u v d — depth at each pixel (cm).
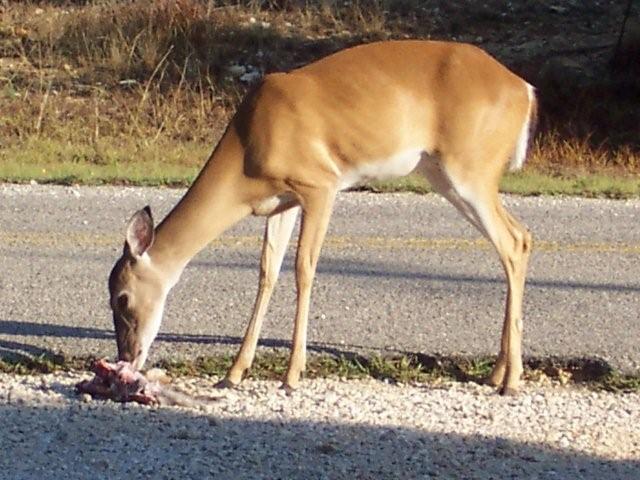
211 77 3053
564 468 925
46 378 1130
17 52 3167
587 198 2053
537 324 1318
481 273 1535
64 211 1859
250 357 1145
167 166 2291
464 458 941
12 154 2423
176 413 1033
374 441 973
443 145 1171
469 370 1195
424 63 1177
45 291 1409
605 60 3127
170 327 1280
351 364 1189
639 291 1471
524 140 1203
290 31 3328
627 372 1189
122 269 1134
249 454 932
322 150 1144
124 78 3025
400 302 1393
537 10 3481
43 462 905
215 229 1152
